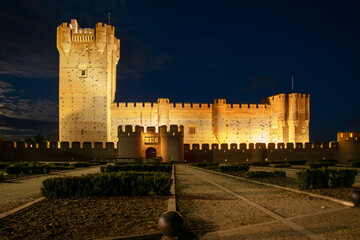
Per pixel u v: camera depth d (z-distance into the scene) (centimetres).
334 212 764
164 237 576
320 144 4856
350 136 4772
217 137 5359
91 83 5159
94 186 1011
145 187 1029
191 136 5412
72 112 5119
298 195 1059
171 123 5400
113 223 663
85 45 5206
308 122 5531
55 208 814
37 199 948
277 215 738
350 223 653
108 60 5247
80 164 2920
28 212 766
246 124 5594
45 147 4344
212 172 2242
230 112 5562
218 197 1024
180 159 4131
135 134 4109
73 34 5212
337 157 4869
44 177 1798
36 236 572
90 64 5181
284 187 1275
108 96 5225
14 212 754
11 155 4266
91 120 5112
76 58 5191
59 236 573
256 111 5659
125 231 604
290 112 5475
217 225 659
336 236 564
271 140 5678
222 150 4634
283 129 5469
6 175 1838
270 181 1533
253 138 5588
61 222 669
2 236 569
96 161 3775
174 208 795
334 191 1122
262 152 4719
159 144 4319
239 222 680
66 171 2291
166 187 1038
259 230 611
